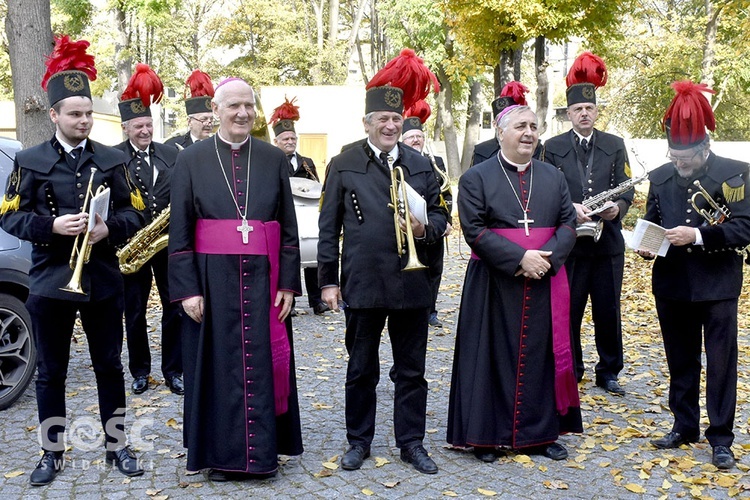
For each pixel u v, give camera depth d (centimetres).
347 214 427
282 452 423
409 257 402
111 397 423
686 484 409
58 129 402
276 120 823
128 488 402
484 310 442
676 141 433
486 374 439
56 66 396
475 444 434
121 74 2792
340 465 431
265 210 407
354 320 429
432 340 738
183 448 459
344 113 2433
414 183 428
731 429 438
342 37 4000
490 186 440
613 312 574
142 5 2569
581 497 395
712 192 432
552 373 446
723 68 2445
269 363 404
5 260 518
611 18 1366
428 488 404
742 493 399
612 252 571
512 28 1352
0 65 2739
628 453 454
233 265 400
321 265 427
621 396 568
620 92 2844
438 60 2662
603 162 573
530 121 434
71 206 397
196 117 591
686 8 2744
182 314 409
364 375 432
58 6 2670
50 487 402
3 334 520
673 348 461
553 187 444
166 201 557
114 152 415
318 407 536
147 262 560
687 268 440
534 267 421
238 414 399
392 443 469
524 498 393
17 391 523
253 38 3816
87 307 411
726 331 435
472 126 2838
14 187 395
